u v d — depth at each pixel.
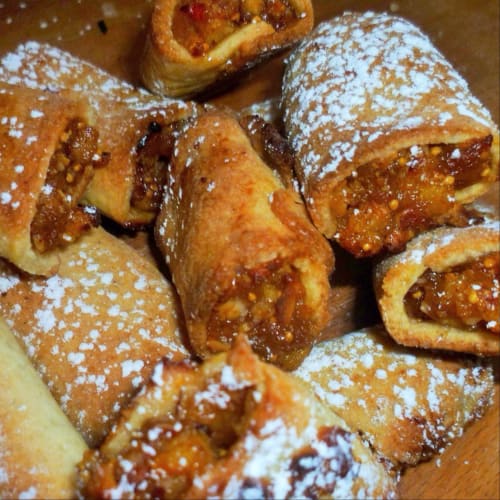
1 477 0.21
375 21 0.26
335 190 0.23
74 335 0.24
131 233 0.27
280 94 0.28
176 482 0.20
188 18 0.26
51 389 0.23
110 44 0.29
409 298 0.24
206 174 0.23
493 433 0.25
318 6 0.29
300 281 0.23
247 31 0.26
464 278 0.23
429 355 0.24
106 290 0.24
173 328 0.24
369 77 0.24
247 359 0.20
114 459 0.20
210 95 0.28
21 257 0.24
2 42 0.28
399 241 0.24
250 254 0.22
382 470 0.23
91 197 0.25
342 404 0.24
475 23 0.29
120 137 0.25
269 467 0.20
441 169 0.24
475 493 0.25
